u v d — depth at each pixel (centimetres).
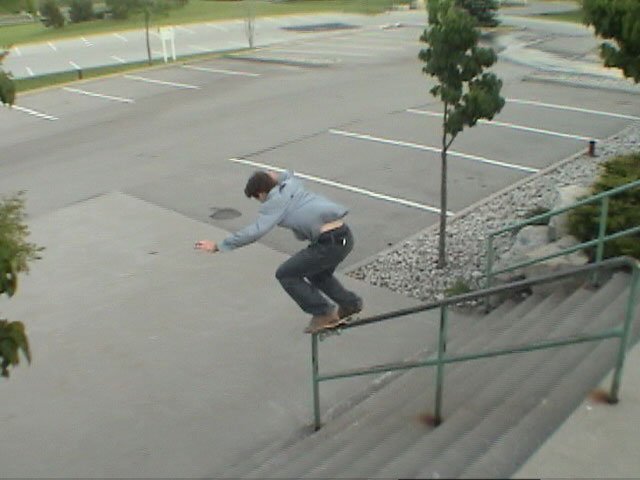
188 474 557
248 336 769
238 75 2470
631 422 420
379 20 4194
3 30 4578
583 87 1994
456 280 872
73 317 825
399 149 1454
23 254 405
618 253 701
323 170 1339
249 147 1530
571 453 393
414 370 622
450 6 799
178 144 1593
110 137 1697
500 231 733
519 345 458
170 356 735
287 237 1039
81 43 3769
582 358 505
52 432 618
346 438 509
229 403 650
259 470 518
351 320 583
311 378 683
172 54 3016
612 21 745
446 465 380
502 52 2683
